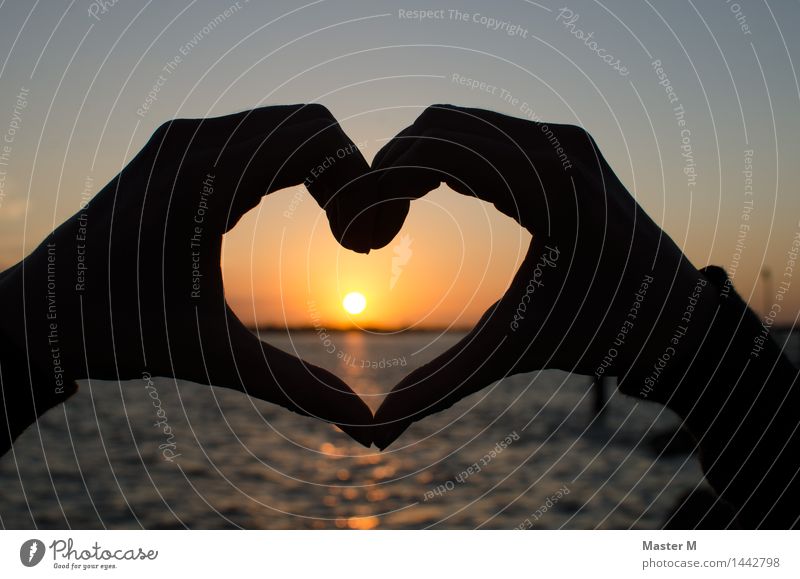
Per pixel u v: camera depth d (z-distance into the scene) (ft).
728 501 3.34
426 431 38.06
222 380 2.85
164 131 2.90
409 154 2.89
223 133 2.92
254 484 22.95
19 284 2.77
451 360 3.01
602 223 2.91
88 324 2.75
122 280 2.76
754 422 3.15
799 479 3.17
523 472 24.38
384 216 3.02
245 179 2.78
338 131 2.89
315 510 20.47
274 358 2.85
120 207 2.82
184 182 2.77
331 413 2.93
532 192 2.89
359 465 28.86
